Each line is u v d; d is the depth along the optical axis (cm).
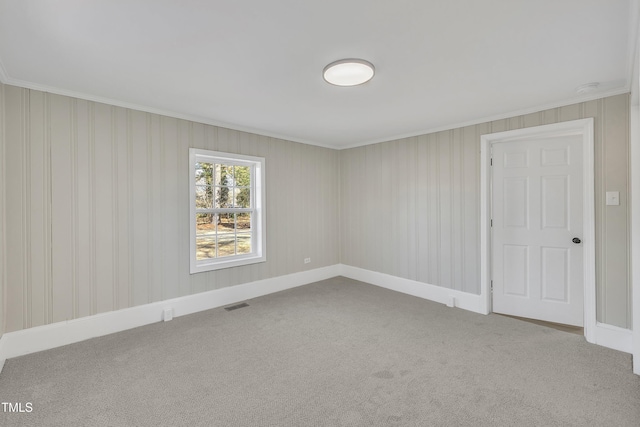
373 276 472
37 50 199
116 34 180
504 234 344
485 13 161
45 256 263
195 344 273
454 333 295
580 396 198
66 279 273
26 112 253
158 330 303
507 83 252
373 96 282
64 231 272
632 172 236
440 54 205
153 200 323
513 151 337
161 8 155
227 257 394
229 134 383
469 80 246
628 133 259
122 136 302
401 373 226
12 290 248
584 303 284
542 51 201
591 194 275
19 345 250
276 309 362
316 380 217
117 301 301
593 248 274
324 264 502
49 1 149
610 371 227
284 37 184
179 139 340
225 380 218
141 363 240
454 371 228
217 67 224
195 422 176
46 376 221
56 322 269
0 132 234
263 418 180
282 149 443
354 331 300
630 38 184
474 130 356
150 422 176
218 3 152
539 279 326
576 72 231
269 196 427
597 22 169
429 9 157
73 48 197
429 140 400
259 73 234
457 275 373
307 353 256
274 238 434
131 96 285
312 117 348
